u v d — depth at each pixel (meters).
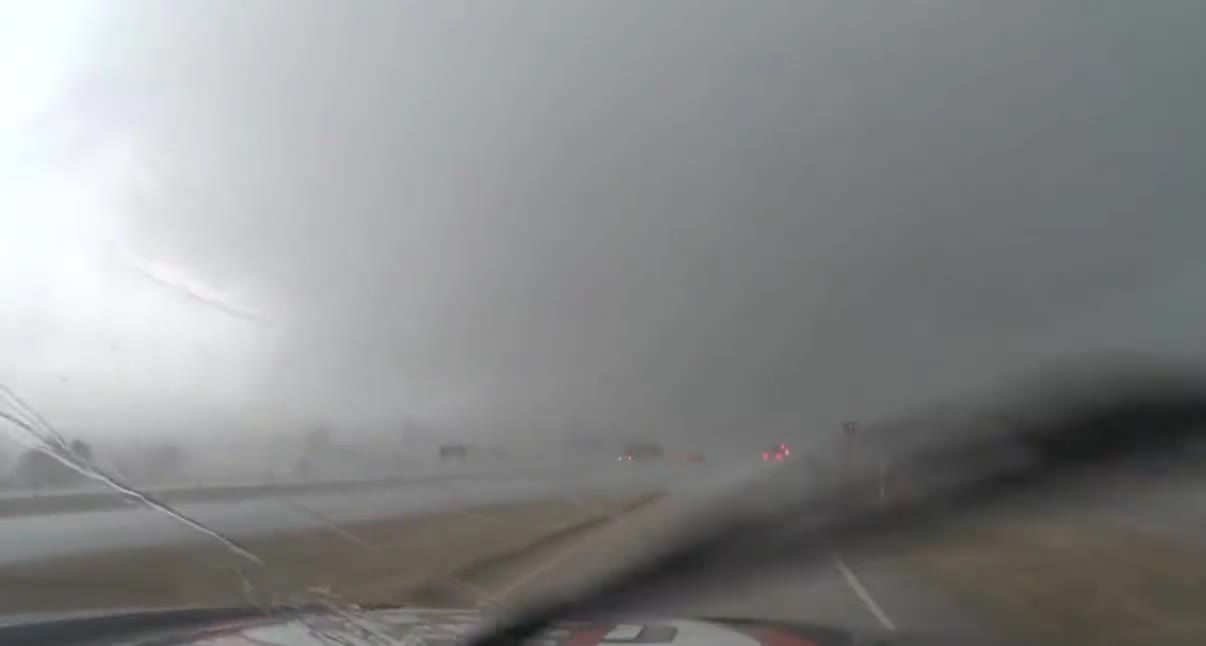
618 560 15.11
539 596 11.28
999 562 14.90
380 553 14.76
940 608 11.37
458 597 10.95
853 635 8.92
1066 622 10.50
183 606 7.82
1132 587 12.64
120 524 12.39
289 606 8.09
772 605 11.58
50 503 13.05
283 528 16.20
